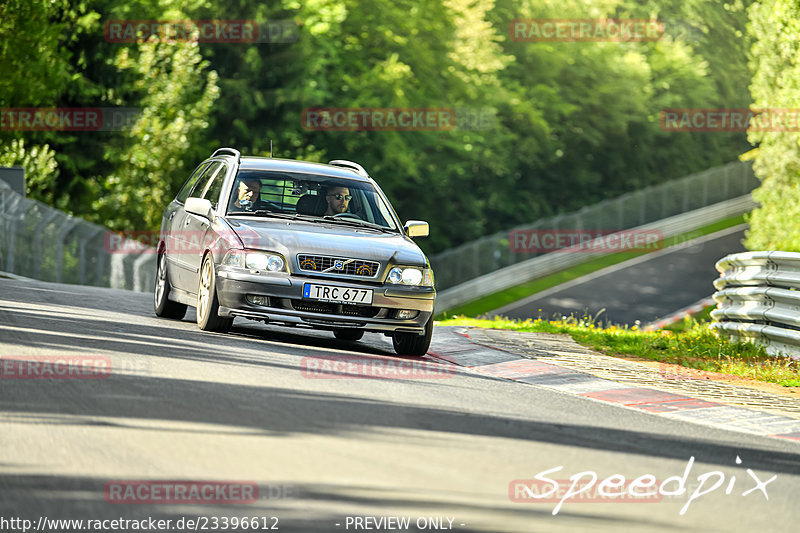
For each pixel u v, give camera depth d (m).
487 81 181.75
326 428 21.06
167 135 121.38
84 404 21.59
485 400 26.86
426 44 167.50
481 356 37.56
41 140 134.12
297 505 15.70
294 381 26.53
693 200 196.12
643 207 186.25
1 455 17.36
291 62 148.75
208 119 139.38
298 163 39.84
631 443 22.67
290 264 33.78
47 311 38.34
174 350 30.05
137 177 122.06
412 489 17.00
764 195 94.94
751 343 43.91
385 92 157.75
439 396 26.67
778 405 31.00
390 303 34.44
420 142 168.62
